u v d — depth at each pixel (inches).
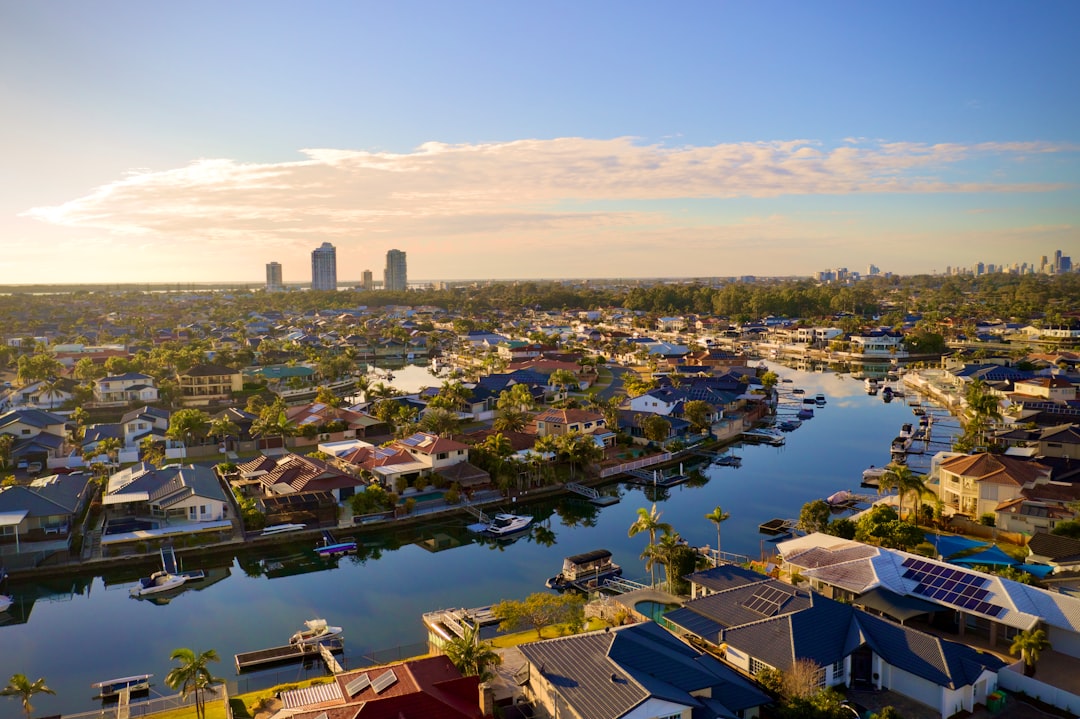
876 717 1795.0
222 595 3051.2
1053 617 2174.0
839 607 2187.5
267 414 5570.9
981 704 1943.9
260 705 2048.5
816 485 4534.9
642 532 3745.1
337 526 3631.9
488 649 2036.2
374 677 1940.2
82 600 3026.6
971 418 5462.6
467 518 3905.0
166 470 3959.2
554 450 4630.9
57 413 6210.6
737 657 2087.8
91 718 2122.3
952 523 3351.4
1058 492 3363.7
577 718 1675.7
